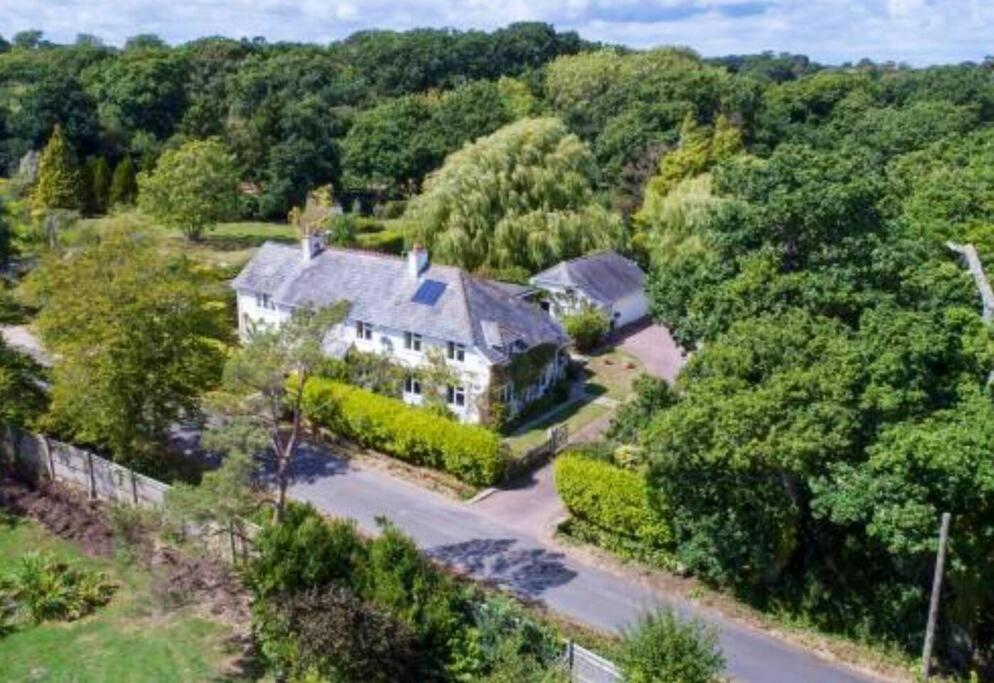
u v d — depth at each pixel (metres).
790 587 31.69
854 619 30.50
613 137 94.19
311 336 31.30
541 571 33.59
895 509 26.31
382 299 49.62
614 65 128.25
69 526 35.59
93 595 31.23
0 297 46.25
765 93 113.38
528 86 128.88
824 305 31.52
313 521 27.55
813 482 27.89
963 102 108.50
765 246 33.16
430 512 38.03
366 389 48.66
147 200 82.50
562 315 61.00
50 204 90.81
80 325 36.09
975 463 25.98
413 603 26.17
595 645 28.02
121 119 112.94
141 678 27.17
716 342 31.17
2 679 27.16
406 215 68.38
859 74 126.19
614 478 34.88
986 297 34.56
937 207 45.50
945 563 27.81
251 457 30.89
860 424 27.83
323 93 136.12
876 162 73.12
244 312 55.59
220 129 107.12
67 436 40.19
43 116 104.06
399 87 147.00
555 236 65.38
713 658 22.97
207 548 31.36
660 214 67.38
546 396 50.53
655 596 32.16
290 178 99.94
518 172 65.69
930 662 28.59
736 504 30.98
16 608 30.66
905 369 28.42
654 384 39.56
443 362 46.59
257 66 146.62
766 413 27.38
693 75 105.12
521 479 41.41
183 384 37.88
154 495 35.25
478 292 48.94
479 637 26.41
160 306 36.59
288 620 25.39
